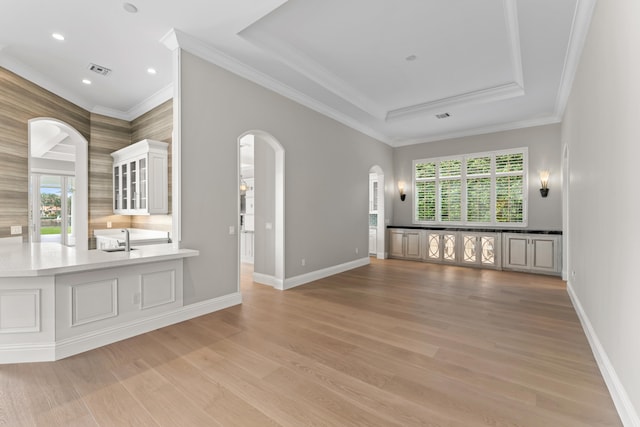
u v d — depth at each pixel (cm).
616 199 200
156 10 283
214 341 278
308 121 499
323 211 536
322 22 319
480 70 421
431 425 170
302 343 275
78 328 254
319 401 191
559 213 575
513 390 203
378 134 695
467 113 554
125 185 507
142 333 294
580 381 213
